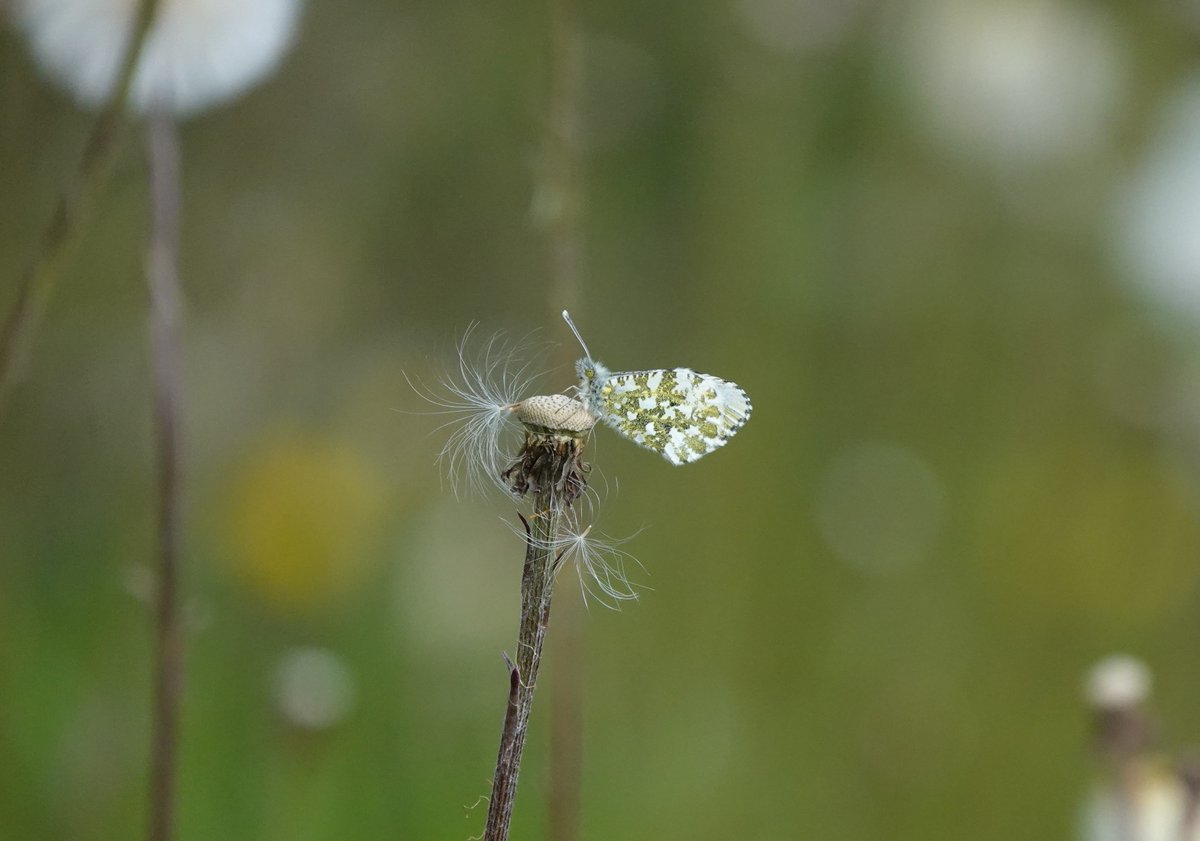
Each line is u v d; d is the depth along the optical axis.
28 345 0.72
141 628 0.95
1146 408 1.22
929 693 1.07
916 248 1.24
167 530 0.75
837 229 1.22
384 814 0.90
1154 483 1.18
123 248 1.17
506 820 0.66
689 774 0.98
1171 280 1.25
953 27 1.29
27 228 1.00
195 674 0.92
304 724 0.83
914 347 1.22
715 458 1.14
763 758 1.01
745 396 0.69
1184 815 0.75
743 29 1.27
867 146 1.26
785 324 1.18
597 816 0.93
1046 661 1.11
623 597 0.68
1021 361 1.24
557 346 0.77
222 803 0.88
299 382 1.25
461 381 0.71
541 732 0.95
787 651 1.07
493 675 1.00
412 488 1.15
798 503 1.13
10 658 0.90
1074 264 1.28
